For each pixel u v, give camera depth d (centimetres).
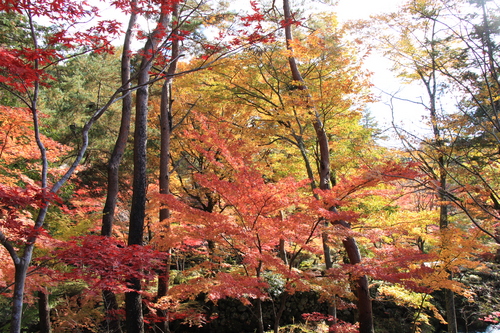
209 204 1366
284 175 1084
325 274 627
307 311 1187
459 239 767
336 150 1079
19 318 356
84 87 1546
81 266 460
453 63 838
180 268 1488
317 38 868
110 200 823
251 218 621
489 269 1211
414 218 957
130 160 1370
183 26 938
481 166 832
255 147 909
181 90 1306
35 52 401
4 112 734
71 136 1362
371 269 612
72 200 1147
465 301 1266
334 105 880
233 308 1140
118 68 1579
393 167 608
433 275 747
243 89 1000
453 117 823
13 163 1058
